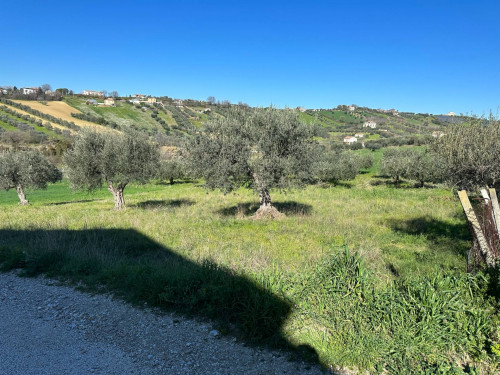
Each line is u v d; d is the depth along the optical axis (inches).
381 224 518.9
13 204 1005.2
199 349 161.2
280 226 494.6
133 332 179.0
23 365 150.3
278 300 179.9
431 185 1056.2
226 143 510.0
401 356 144.1
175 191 1233.4
